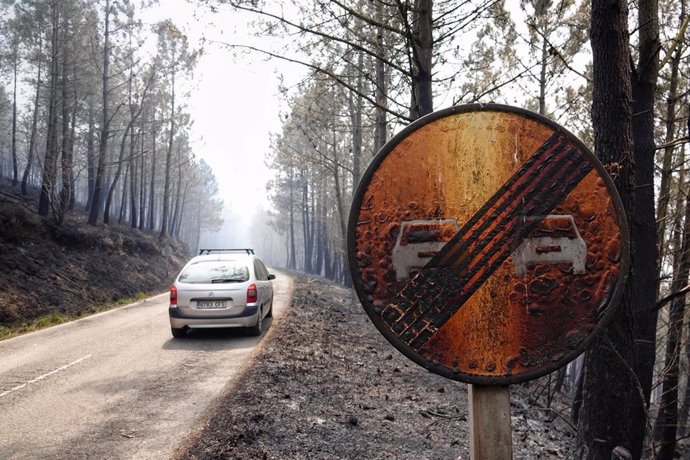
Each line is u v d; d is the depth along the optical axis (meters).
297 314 14.02
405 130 1.85
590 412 3.64
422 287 1.81
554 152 1.83
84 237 24.30
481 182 1.84
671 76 8.99
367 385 7.64
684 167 9.23
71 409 5.71
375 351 10.62
